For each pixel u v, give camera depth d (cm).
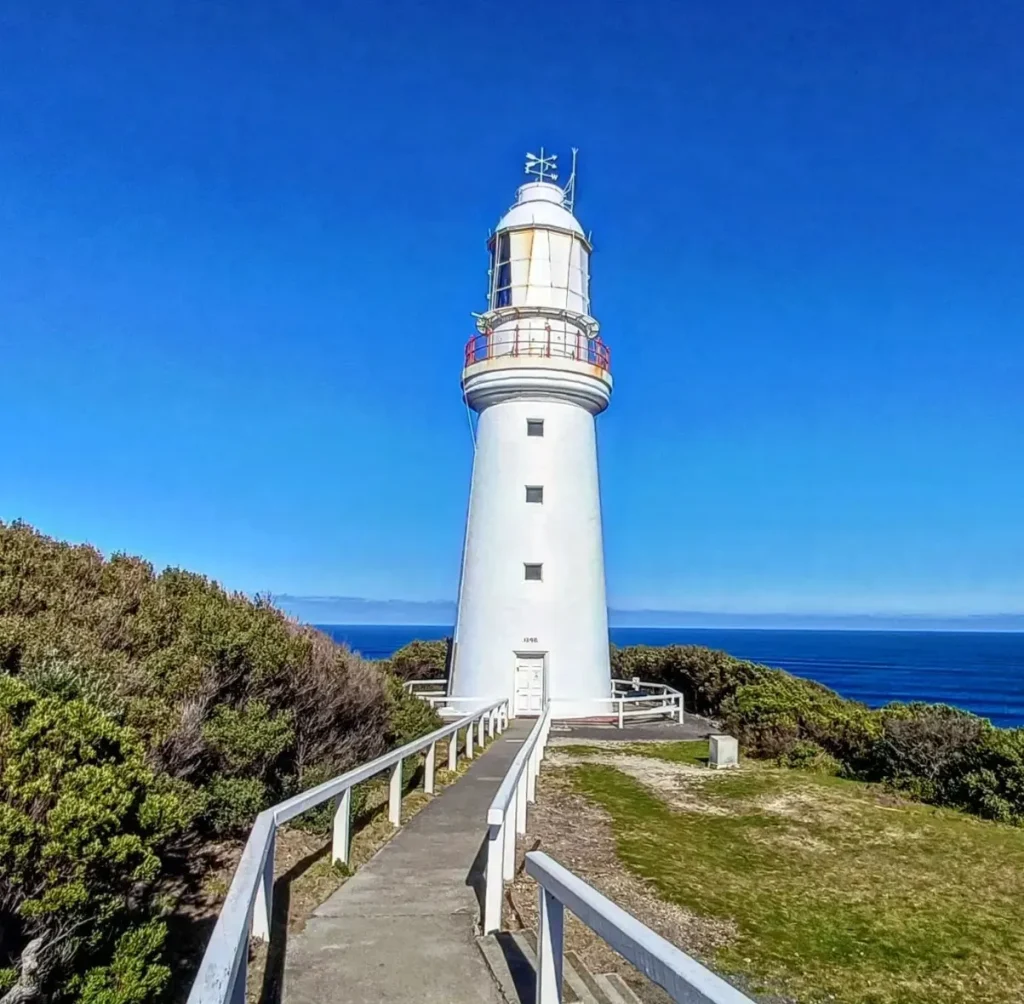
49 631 687
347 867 747
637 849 910
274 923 610
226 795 766
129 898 509
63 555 887
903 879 871
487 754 1527
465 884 715
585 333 2327
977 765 1252
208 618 893
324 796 667
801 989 602
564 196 2447
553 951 421
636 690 2658
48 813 405
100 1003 415
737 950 656
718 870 860
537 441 2220
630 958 306
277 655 925
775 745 1639
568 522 2203
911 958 670
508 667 2133
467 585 2259
